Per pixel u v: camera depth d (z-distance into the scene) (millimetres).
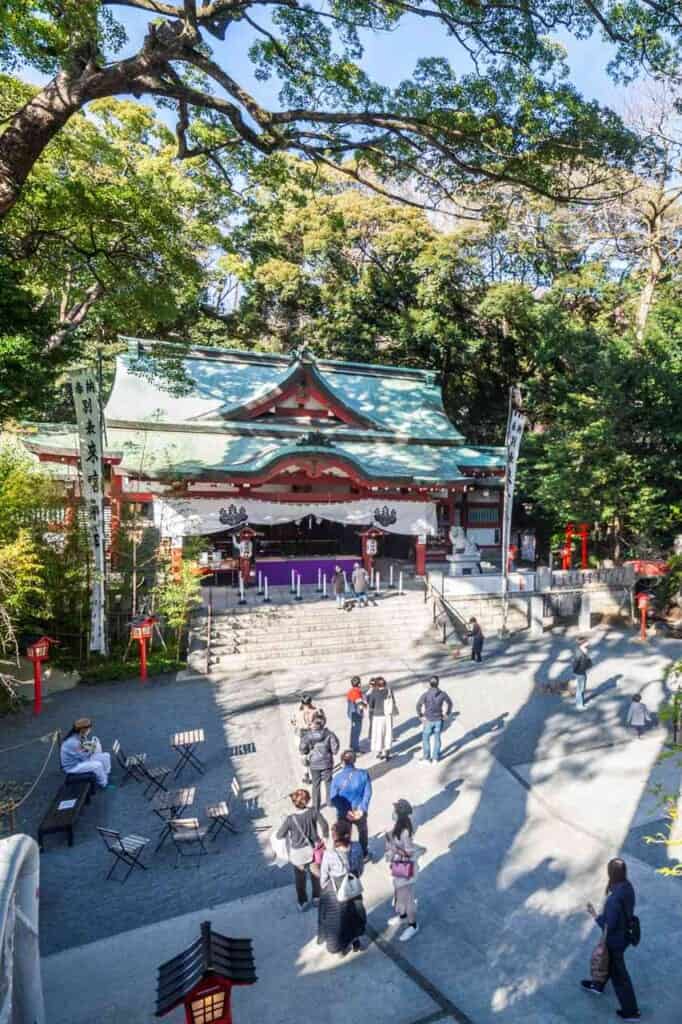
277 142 12695
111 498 22406
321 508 23453
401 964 6699
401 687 15766
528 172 12570
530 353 36219
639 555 26312
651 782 11078
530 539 31234
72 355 15602
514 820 9766
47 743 12469
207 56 12562
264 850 8961
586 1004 6176
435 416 30469
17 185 10867
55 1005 6117
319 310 40688
